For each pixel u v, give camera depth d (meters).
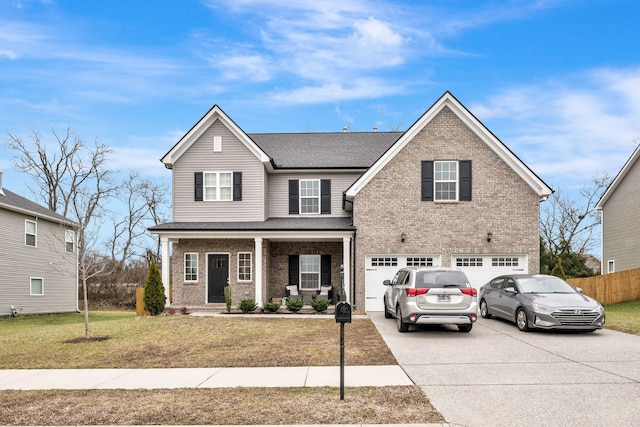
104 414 7.06
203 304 22.73
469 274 20.42
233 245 23.05
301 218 23.75
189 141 23.03
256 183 22.80
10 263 25.78
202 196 22.81
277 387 8.34
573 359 10.29
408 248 20.50
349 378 8.86
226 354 11.38
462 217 20.56
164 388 8.45
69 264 31.34
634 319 16.61
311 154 25.03
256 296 20.98
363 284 20.48
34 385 8.83
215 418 6.77
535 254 20.38
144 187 48.31
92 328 15.88
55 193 44.19
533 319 13.76
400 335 13.64
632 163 28.00
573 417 6.65
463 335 13.57
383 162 20.75
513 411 6.91
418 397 7.56
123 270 45.44
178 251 23.12
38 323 22.66
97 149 45.09
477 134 20.77
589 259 45.59
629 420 6.53
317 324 16.02
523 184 20.61
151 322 16.62
